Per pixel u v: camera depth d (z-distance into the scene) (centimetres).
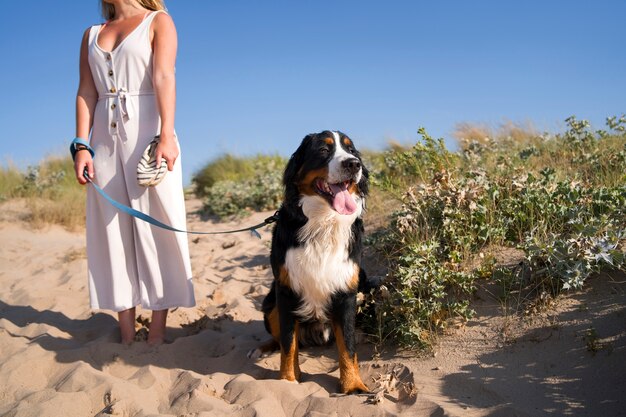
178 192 416
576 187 476
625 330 340
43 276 637
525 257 411
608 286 379
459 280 408
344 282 366
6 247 795
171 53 399
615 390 306
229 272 645
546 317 371
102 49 401
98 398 341
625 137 709
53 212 941
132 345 415
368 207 672
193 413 323
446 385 338
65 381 358
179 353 412
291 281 369
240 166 1249
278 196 947
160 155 386
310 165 368
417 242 462
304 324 409
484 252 459
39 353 396
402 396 335
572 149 700
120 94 398
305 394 346
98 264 421
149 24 402
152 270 415
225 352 423
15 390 358
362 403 324
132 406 330
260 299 549
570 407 302
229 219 937
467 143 770
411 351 386
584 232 399
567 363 334
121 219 413
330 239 363
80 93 415
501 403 312
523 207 474
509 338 366
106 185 409
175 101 396
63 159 1284
